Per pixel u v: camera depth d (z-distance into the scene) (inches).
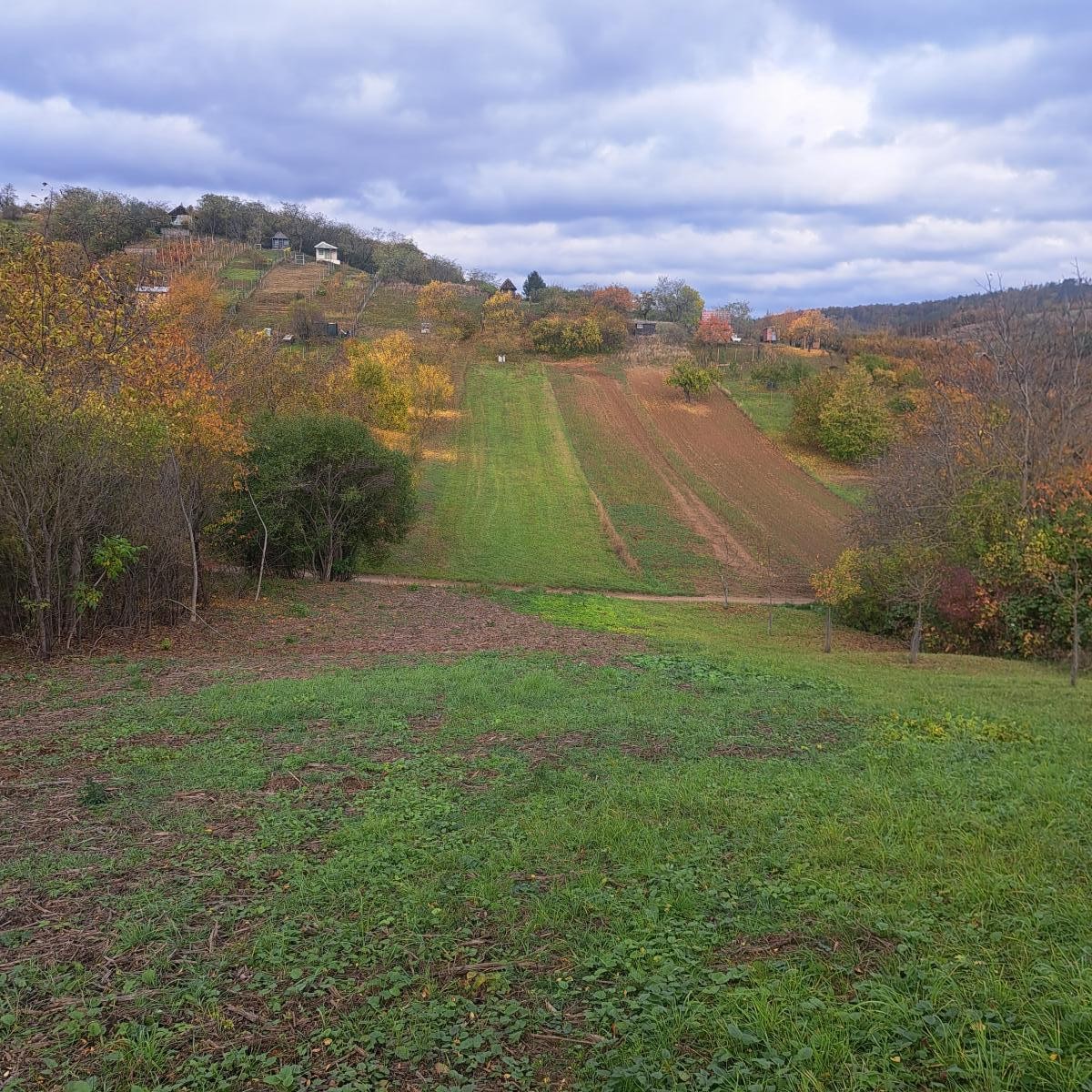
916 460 1147.3
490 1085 140.6
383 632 750.5
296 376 1508.4
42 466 565.0
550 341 3307.1
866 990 159.2
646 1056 144.5
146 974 171.5
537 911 195.8
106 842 243.3
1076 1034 142.2
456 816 261.3
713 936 182.5
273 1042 153.1
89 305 805.2
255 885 213.6
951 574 917.8
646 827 246.5
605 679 514.9
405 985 169.0
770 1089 133.8
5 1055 149.0
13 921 197.3
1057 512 888.9
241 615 804.6
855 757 328.8
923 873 210.4
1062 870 208.5
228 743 347.6
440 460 2068.2
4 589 605.9
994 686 546.9
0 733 369.7
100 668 538.6
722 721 395.5
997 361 1156.5
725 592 1214.3
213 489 836.0
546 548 1508.4
